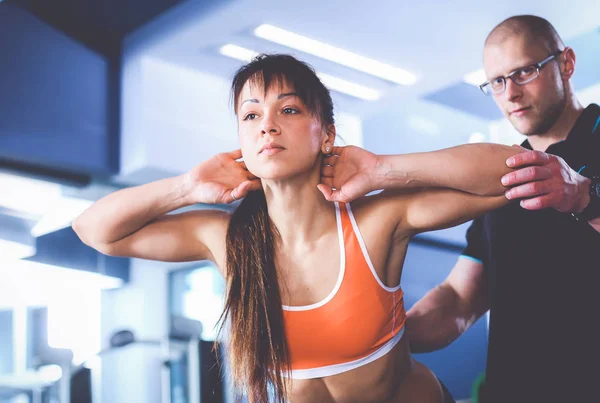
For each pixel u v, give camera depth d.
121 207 1.35
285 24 4.07
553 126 1.77
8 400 4.38
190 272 4.92
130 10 4.57
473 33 4.11
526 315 1.62
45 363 4.39
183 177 1.34
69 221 4.75
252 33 4.21
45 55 4.52
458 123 6.52
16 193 4.50
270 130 1.17
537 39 1.74
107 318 4.72
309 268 1.27
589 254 1.57
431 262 6.13
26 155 4.30
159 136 4.66
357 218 1.27
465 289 1.81
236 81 1.27
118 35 4.95
